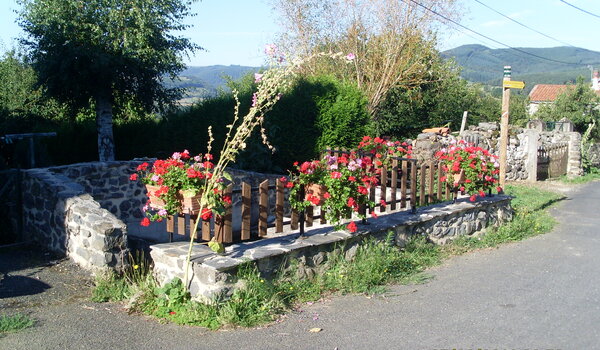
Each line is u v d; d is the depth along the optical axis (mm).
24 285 5879
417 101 23812
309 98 12828
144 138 14984
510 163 16781
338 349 4199
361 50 19281
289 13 19641
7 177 7832
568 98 31078
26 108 15828
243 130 5430
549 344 4293
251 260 5125
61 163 14070
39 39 12852
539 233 9219
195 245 5621
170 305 5004
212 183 5152
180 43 13977
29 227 7832
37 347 4188
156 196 5352
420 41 18875
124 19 12844
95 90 12914
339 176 5926
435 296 5609
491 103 33156
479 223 8703
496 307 5238
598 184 17562
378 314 5031
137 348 4203
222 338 4418
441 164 8516
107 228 6215
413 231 7332
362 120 13492
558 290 5832
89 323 4770
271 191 11617
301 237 5961
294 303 5320
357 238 6430
